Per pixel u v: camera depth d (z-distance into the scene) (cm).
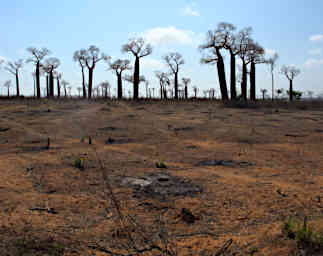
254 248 223
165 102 2884
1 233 241
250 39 3494
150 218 281
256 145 700
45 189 363
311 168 476
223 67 3512
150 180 409
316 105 2194
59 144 710
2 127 988
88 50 4966
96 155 579
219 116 1434
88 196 340
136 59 4350
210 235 247
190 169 478
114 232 250
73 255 211
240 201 327
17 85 5900
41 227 255
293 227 247
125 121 1204
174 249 223
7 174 428
